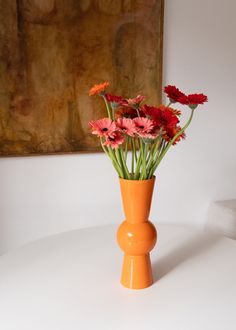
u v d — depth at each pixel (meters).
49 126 1.78
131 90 1.86
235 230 1.97
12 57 1.66
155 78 1.88
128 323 0.90
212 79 2.02
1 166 1.77
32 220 1.88
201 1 1.90
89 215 1.97
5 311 0.94
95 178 1.93
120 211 2.02
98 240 1.41
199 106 2.02
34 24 1.66
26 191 1.84
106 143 0.89
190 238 1.43
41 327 0.88
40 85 1.72
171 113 0.94
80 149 1.85
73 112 1.80
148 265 1.06
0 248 1.86
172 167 2.06
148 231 1.02
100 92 1.00
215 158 2.13
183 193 2.11
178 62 1.94
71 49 1.73
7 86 1.68
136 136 0.93
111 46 1.79
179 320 0.91
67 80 1.76
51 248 1.33
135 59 1.83
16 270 1.16
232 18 1.98
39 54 1.69
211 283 1.09
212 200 2.18
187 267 1.19
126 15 1.78
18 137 1.75
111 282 1.09
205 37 1.95
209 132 2.08
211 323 0.90
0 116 1.70
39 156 1.82
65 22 1.70
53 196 1.89
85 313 0.94
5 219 1.84
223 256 1.27
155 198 2.06
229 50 2.01
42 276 1.12
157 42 1.85
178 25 1.89
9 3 1.61
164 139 0.95
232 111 2.10
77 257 1.26
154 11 1.81
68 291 1.04
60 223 1.93
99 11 1.73
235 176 2.20
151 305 0.97
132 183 0.97
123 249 1.04
